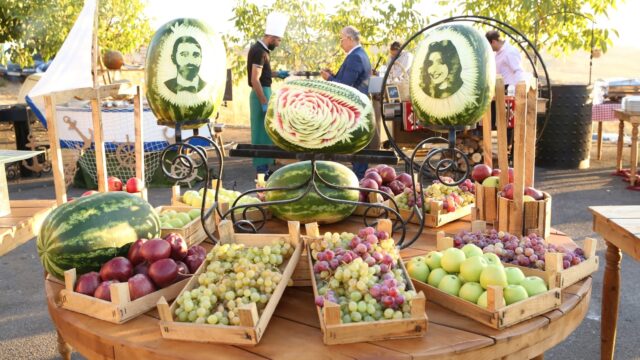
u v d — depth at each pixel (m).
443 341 1.70
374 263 1.92
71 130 7.20
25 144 8.96
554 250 2.21
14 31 9.61
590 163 9.30
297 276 2.18
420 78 2.23
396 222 2.82
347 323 1.69
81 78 6.97
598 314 3.96
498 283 1.85
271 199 2.85
